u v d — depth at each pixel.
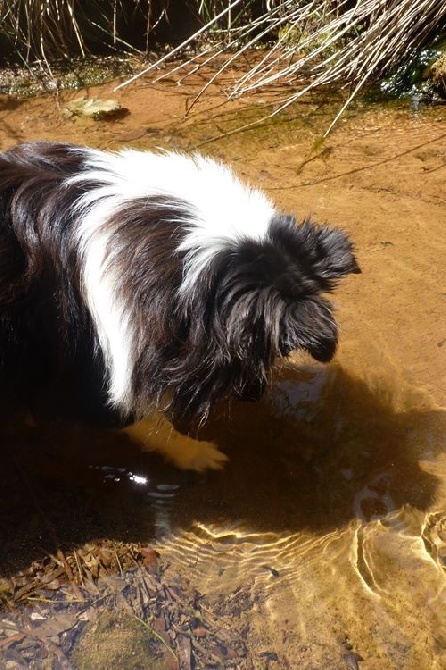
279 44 2.87
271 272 1.67
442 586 1.80
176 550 1.85
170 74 2.96
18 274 1.78
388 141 2.59
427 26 2.76
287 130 2.64
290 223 1.75
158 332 1.72
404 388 2.06
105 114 2.70
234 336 1.67
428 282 2.22
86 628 1.75
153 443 1.97
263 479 1.94
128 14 3.20
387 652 1.73
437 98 2.72
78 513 1.90
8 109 2.76
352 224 2.34
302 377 2.08
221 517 1.89
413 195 2.41
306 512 1.90
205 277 1.69
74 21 2.99
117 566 1.83
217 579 1.81
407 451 1.97
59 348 1.83
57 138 2.62
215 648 1.74
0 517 1.88
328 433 2.00
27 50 3.01
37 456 1.98
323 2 2.96
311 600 1.79
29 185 1.79
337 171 2.50
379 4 2.73
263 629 1.76
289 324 1.65
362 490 1.92
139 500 1.92
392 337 2.13
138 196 1.77
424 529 1.87
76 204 1.77
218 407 1.87
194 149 2.58
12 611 1.77
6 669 1.70
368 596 1.79
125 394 1.79
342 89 2.82
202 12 3.22
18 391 1.91
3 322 1.81
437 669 1.72
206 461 1.96
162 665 1.71
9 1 3.01
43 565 1.82
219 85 2.89
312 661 1.72
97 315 1.76
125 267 1.73
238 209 1.75
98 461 1.97
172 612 1.77
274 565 1.83
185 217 1.73
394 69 2.82
